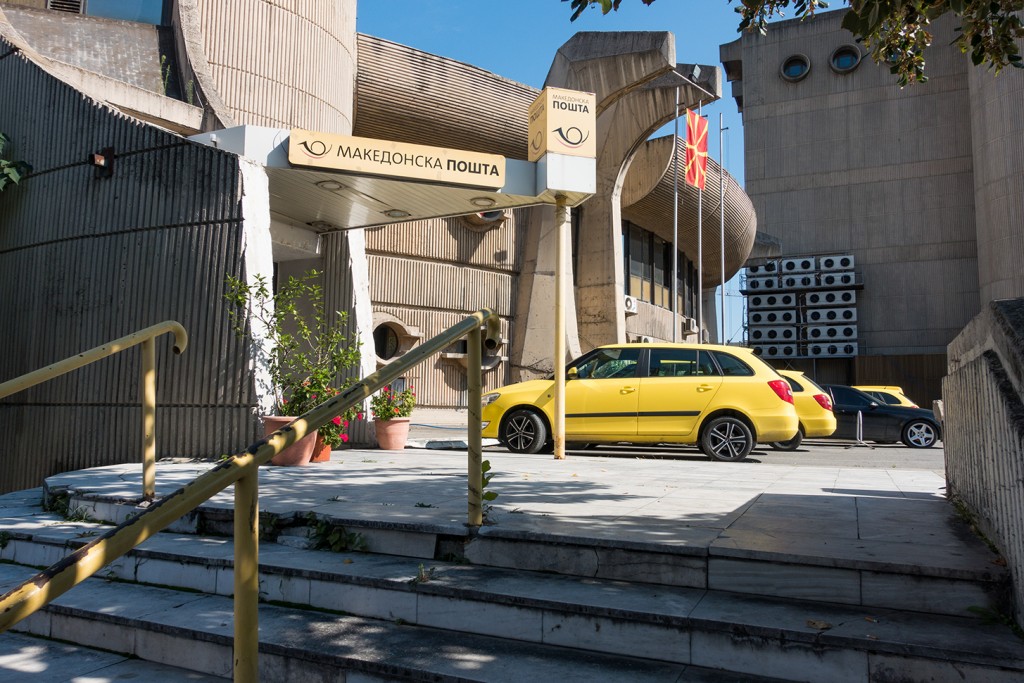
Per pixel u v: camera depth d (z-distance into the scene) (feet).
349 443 34.78
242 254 27.66
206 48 43.52
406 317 63.41
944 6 14.78
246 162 28.53
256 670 7.14
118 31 43.16
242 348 27.20
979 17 15.92
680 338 108.58
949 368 16.85
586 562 11.43
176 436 27.66
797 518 13.79
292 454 25.13
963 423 14.03
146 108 37.93
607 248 72.95
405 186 31.12
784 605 9.85
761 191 154.30
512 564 11.98
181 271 28.53
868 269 144.66
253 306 27.43
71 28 41.96
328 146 29.43
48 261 32.01
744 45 159.22
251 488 7.21
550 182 29.94
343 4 51.88
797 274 146.30
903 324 141.28
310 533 13.85
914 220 142.61
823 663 8.52
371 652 9.59
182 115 39.24
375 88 59.21
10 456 31.45
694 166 77.25
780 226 152.15
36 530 15.96
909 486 20.21
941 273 139.74
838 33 151.43
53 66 35.24
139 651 11.07
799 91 153.58
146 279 29.19
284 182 31.04
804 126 152.46
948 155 141.18
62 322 31.07
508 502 15.83
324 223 37.27
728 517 13.84
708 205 93.97
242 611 7.09
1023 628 8.50
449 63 62.18
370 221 36.70
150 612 11.47
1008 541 9.39
